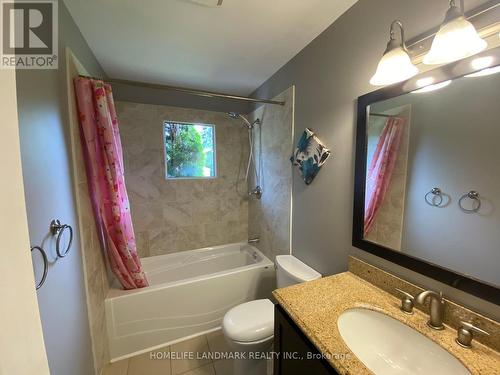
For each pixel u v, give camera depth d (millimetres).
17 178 402
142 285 1771
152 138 2344
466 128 751
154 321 1752
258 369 1402
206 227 2676
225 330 1375
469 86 737
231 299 2012
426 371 770
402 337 853
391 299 990
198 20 1280
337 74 1290
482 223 725
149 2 1125
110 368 1575
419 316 874
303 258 1684
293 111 1723
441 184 830
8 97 388
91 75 1601
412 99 911
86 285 1232
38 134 813
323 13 1226
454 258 801
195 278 1900
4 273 374
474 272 749
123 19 1258
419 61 868
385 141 1031
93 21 1274
